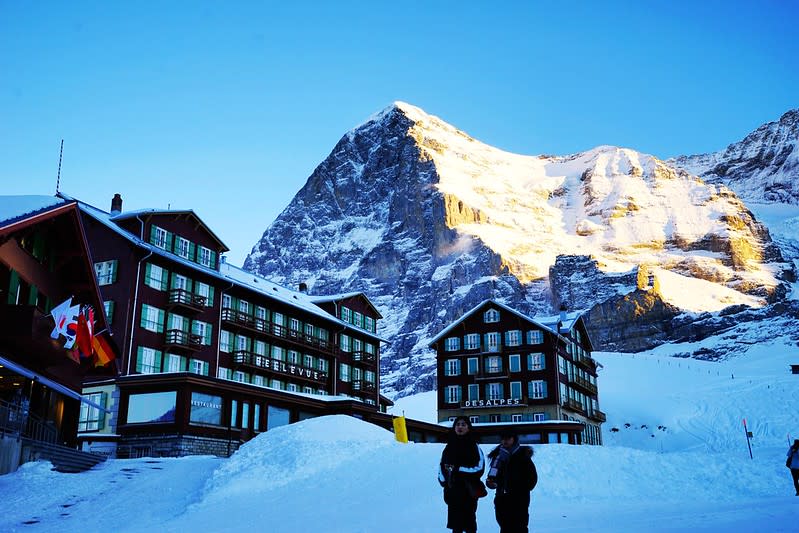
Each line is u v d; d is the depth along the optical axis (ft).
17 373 120.67
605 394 454.81
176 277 209.26
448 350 319.27
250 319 237.25
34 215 112.98
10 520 83.92
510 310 311.47
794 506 70.18
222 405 182.80
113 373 152.35
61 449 120.16
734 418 381.81
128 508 93.56
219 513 86.69
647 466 105.29
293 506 87.86
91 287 134.92
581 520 66.59
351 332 295.07
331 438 118.93
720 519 61.57
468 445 48.14
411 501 85.66
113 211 213.66
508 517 44.55
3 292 111.96
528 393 302.66
